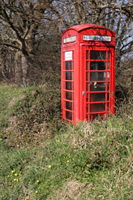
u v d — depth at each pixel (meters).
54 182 3.47
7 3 9.47
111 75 5.17
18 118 5.87
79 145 4.12
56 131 5.43
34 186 3.43
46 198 3.22
